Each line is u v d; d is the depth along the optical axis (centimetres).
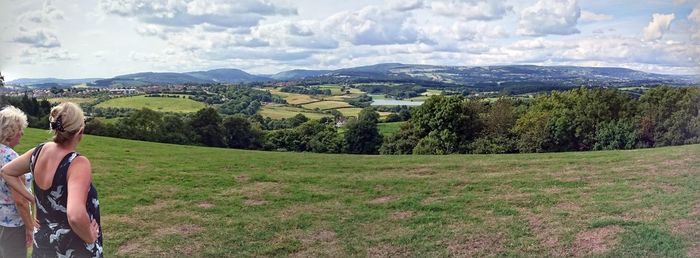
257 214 926
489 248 727
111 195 1043
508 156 1523
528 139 2819
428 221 865
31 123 1980
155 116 2275
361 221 879
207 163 1412
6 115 409
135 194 1055
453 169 1305
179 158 1475
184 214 921
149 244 765
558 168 1240
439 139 3044
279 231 831
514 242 741
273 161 1462
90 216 357
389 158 1554
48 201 346
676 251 662
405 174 1261
